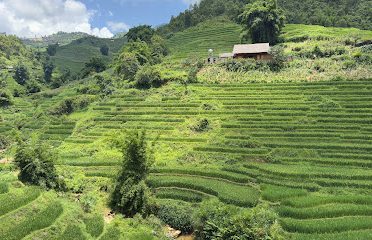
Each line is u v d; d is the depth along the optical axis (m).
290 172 45.28
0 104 106.69
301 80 76.00
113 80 94.31
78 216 36.84
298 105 65.56
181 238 37.12
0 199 35.28
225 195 40.94
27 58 199.25
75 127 71.81
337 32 111.56
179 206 40.66
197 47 129.62
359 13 146.50
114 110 74.94
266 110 65.88
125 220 37.97
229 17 164.75
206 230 33.72
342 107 62.88
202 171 48.31
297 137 55.56
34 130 76.00
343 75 74.69
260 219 33.12
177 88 79.88
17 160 41.09
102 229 35.38
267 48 92.88
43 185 40.41
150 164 42.41
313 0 164.00
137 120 69.19
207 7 183.25
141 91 82.12
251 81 79.00
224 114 66.44
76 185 45.16
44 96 120.31
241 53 92.81
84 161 54.72
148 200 40.25
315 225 34.31
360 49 86.19
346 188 41.97
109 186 44.97
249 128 60.38
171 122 66.75
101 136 65.56
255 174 46.38
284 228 34.66
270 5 107.69
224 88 76.94
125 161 41.81
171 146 57.91
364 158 48.38
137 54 105.56
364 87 68.75
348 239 31.84
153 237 35.56
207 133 61.19
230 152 54.06
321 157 49.84
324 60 83.12
